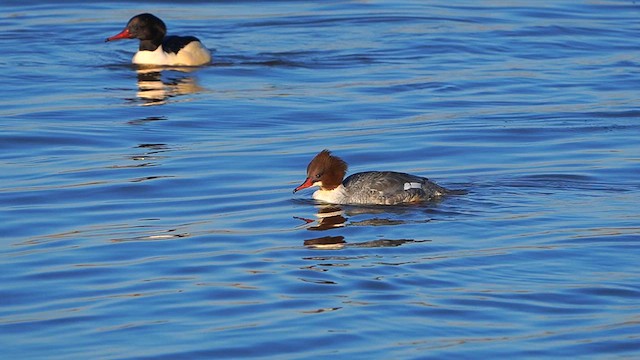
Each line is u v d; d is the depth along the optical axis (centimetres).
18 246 1519
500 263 1427
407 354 1177
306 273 1398
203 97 2361
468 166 1884
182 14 3105
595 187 1755
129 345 1204
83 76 2539
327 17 3052
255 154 1961
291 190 1762
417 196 1681
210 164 1900
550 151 1973
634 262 1428
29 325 1260
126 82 2498
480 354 1178
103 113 2233
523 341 1208
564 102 2308
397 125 2144
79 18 3039
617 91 2395
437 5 3188
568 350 1188
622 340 1208
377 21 3012
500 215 1617
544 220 1590
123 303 1316
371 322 1252
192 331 1237
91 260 1461
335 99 2331
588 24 2986
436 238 1522
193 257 1466
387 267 1415
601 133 2089
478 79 2492
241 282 1373
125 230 1581
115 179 1820
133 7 3170
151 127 2141
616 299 1315
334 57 2688
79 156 1959
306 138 2062
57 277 1403
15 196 1734
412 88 2419
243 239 1536
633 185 1764
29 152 1986
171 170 1867
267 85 2458
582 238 1513
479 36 2864
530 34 2888
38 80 2488
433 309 1285
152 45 2659
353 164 1911
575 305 1298
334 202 1691
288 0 3259
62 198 1728
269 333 1227
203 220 1625
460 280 1370
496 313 1277
